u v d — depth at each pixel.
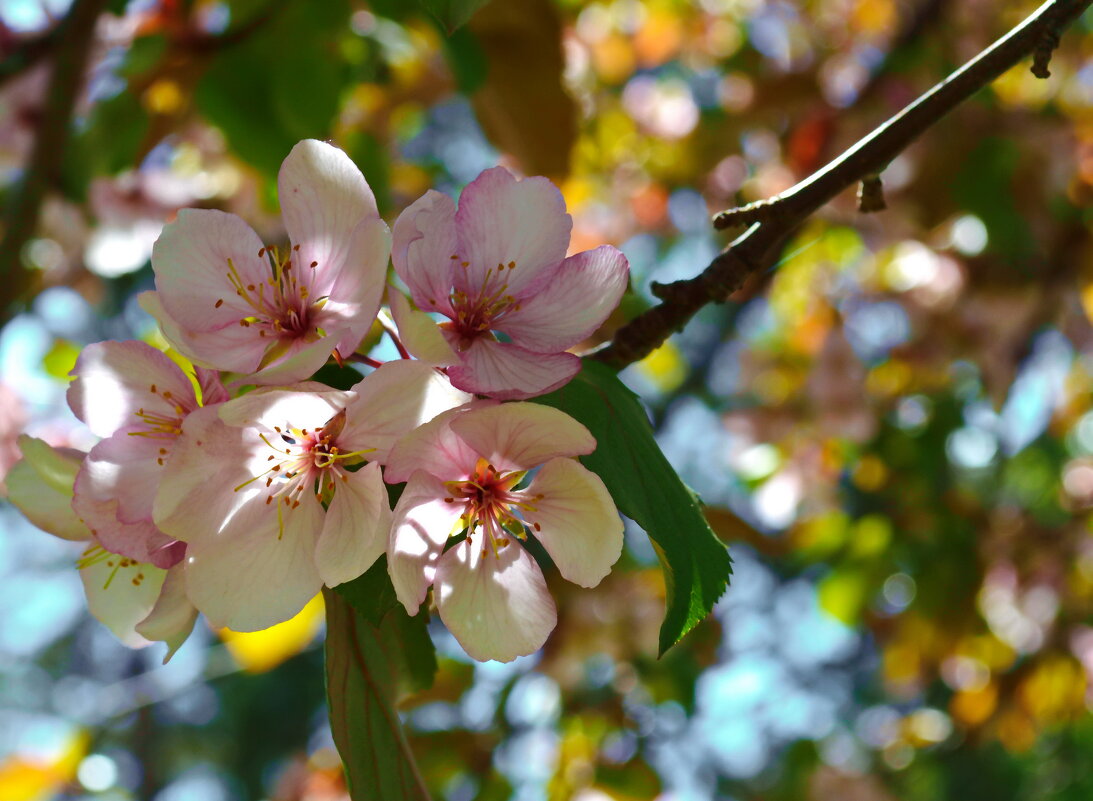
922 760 1.25
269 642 0.79
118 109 0.73
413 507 0.45
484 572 0.46
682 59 1.27
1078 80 1.04
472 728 0.92
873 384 1.16
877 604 1.16
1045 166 0.90
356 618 0.47
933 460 1.12
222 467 0.45
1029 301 1.01
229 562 0.45
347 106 0.85
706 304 0.48
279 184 0.46
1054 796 1.48
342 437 0.45
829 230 1.04
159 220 0.90
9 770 0.96
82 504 0.45
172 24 0.68
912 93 0.98
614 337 0.48
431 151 1.67
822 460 1.19
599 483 0.45
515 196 0.46
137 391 0.46
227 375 0.47
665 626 0.45
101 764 0.99
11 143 0.81
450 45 0.70
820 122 0.99
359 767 0.46
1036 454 1.32
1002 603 1.14
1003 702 1.15
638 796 0.91
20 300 0.81
